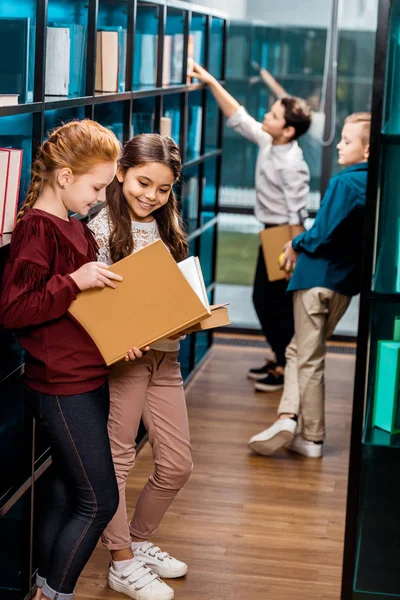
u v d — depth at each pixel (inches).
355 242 167.8
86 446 102.0
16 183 104.4
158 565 126.3
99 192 100.7
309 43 251.3
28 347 101.0
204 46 211.5
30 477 112.4
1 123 116.4
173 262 100.4
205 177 232.2
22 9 124.0
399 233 107.4
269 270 201.8
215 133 239.5
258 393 211.5
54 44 121.2
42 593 107.2
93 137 98.0
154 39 169.6
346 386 219.3
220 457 172.7
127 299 100.7
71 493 110.3
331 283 168.9
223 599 121.9
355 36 248.8
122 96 143.1
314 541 140.7
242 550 136.4
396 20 103.9
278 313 212.2
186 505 151.2
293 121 201.5
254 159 263.6
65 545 104.4
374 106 103.6
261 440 170.6
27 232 97.0
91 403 102.7
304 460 173.5
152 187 109.9
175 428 120.3
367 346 108.4
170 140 112.3
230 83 256.2
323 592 125.3
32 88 114.8
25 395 105.7
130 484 158.4
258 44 253.6
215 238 240.5
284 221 208.1
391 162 106.3
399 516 113.6
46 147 99.0
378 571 114.9
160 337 102.0
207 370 227.5
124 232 111.3
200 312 101.7
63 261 99.3
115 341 101.6
